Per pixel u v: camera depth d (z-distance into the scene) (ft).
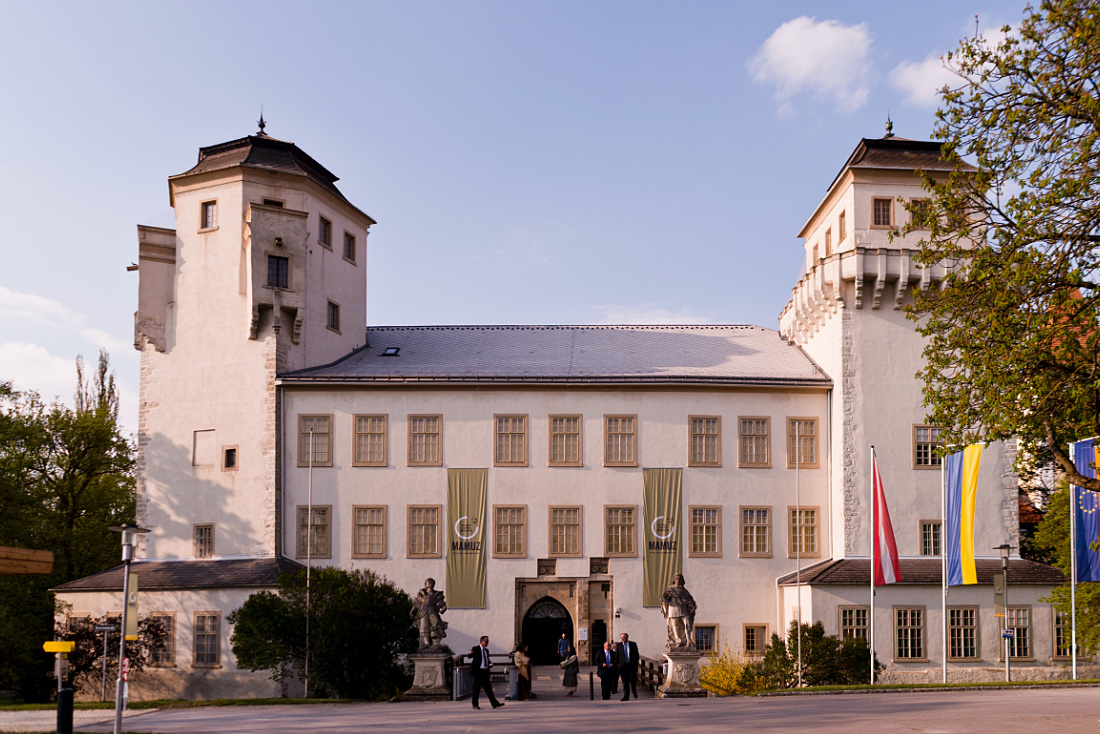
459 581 143.95
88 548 173.06
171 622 135.23
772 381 148.15
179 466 147.33
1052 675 131.95
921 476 141.59
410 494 145.69
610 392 148.66
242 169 149.59
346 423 146.61
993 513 140.05
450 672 115.14
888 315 144.56
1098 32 61.11
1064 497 137.80
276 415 144.46
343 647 115.14
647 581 144.66
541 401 148.25
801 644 123.75
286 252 148.66
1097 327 62.64
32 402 178.60
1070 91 63.46
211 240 151.02
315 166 161.68
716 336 171.73
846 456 142.20
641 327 174.91
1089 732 63.46
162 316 152.05
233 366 147.13
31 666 136.67
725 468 147.64
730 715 79.00
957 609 133.18
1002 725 67.00
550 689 121.80
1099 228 63.93
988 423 68.03
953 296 69.87
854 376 143.74
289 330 148.87
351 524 144.66
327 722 81.10
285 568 137.80
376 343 168.66
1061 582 134.31
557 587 144.87
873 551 126.72
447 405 147.74
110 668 133.49
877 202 148.15
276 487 142.92
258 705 103.19
